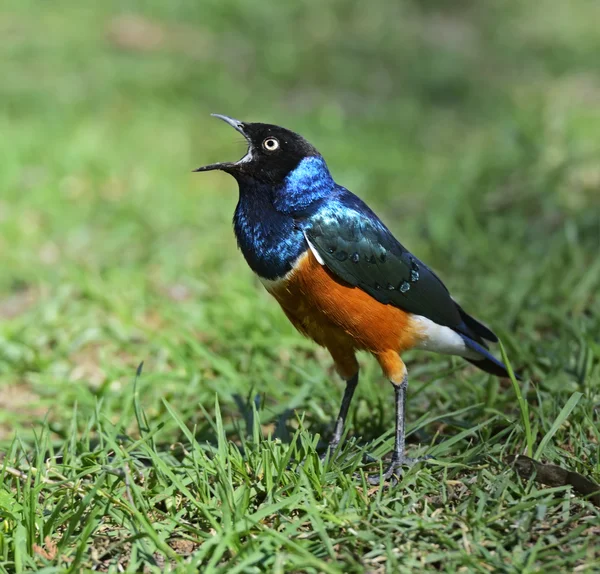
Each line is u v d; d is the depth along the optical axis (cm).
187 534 671
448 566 596
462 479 714
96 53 2705
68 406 987
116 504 690
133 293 1262
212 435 873
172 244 1468
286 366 1034
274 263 779
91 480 754
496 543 625
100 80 2466
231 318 1156
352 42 2964
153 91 2411
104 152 1920
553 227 1375
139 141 2036
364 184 1786
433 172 1845
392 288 781
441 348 830
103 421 873
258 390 959
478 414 853
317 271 769
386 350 795
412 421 877
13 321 1203
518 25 3250
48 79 2453
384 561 617
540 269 1186
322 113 2297
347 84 2611
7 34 2814
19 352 1114
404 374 798
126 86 2433
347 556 609
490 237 1374
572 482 692
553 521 657
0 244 1489
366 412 909
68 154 1862
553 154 1605
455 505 684
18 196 1686
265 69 2689
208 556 630
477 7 3388
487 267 1281
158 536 643
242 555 614
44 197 1670
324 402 940
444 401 913
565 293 1109
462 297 1171
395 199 1709
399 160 1956
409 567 602
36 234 1545
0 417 945
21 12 3006
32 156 1858
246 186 792
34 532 660
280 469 704
